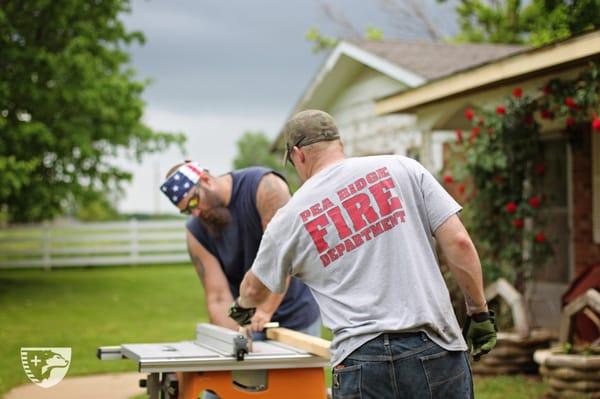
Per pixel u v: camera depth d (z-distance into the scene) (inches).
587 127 349.4
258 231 166.9
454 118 372.2
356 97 547.8
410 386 109.6
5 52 543.5
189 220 177.0
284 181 168.6
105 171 616.7
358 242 113.3
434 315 111.2
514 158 297.0
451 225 114.3
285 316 168.7
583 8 298.2
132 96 615.5
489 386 254.1
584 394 230.8
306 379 139.9
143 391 258.7
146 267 822.5
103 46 625.3
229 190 167.0
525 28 754.2
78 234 829.8
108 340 356.8
